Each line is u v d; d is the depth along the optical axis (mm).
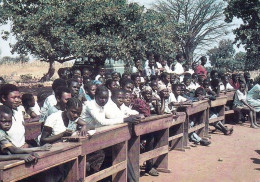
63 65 43406
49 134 4539
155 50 16844
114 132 5246
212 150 8648
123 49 15180
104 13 15133
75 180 4469
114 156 5668
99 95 5488
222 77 12672
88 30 15773
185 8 40844
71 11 15586
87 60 17266
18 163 3582
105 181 5805
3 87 4781
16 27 19359
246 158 8055
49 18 15727
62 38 15281
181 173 6859
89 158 5285
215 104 10180
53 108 4965
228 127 11602
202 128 9672
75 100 4555
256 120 12531
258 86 11812
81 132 4633
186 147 8633
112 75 9664
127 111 6531
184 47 39469
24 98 6746
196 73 12352
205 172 6969
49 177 4465
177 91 8703
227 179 6605
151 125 6188
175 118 7715
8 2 21812
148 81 10203
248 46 28812
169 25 17484
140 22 15844
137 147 5918
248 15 28656
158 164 6934
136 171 5945
